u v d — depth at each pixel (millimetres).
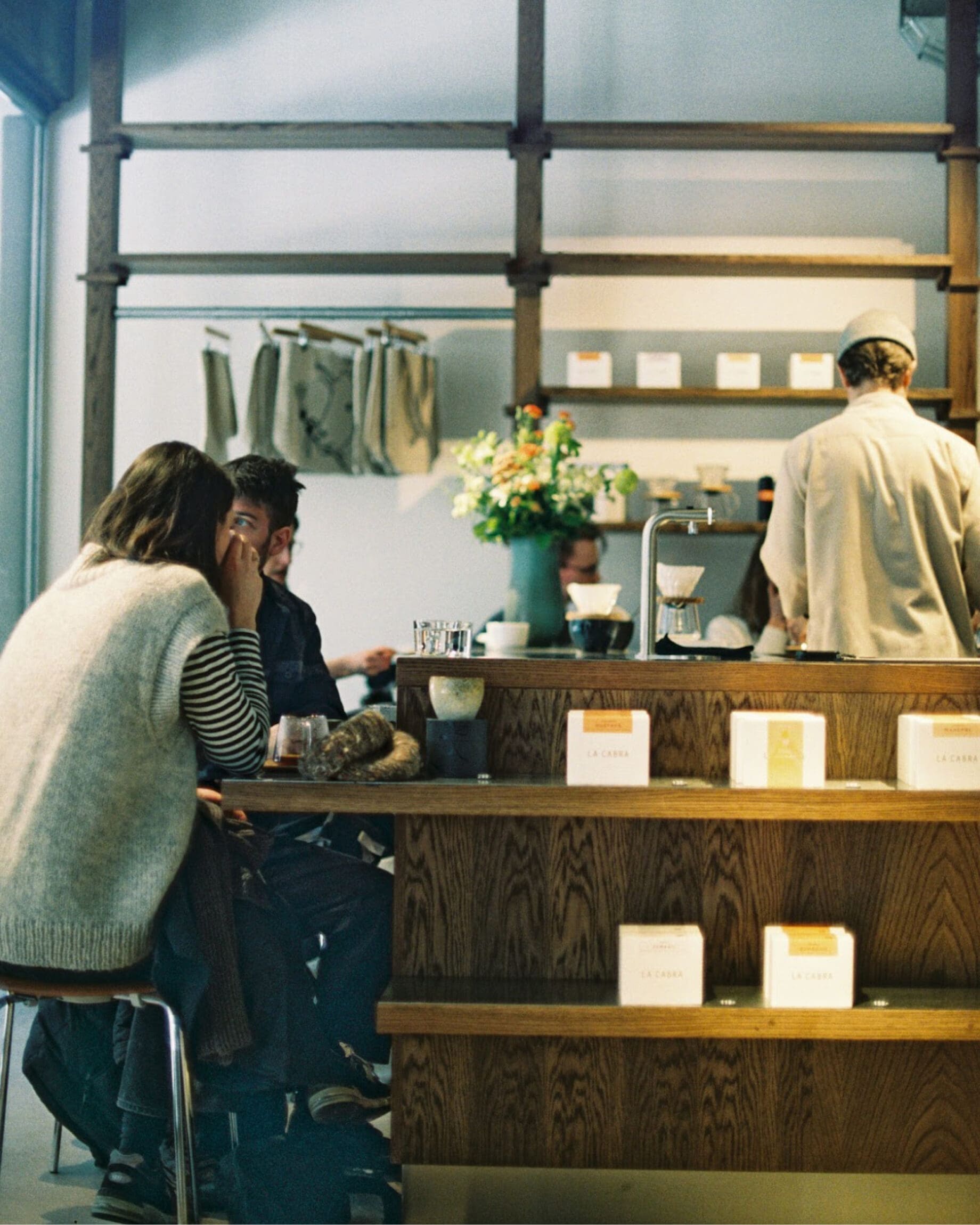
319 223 4977
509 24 4984
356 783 2105
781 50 4926
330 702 2740
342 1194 2229
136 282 4949
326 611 4980
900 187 4910
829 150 4734
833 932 2160
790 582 2842
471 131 4492
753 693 2311
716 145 4672
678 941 2123
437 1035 2225
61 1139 2629
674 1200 2223
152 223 4980
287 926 2260
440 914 2283
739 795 2115
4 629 4754
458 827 2279
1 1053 2365
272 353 4633
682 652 2469
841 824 2271
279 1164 2240
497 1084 2225
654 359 4652
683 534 4676
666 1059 2227
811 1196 2221
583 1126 2227
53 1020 2373
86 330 4590
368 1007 2346
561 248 4945
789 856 2271
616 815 2113
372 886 2363
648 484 4625
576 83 4945
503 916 2279
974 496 2705
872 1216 2217
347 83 4988
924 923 2270
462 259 4535
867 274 4633
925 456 2703
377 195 4984
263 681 2203
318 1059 2162
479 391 4969
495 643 2951
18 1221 2234
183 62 4996
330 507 4977
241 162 4980
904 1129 2219
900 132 4508
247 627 2221
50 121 4984
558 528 3027
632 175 4938
